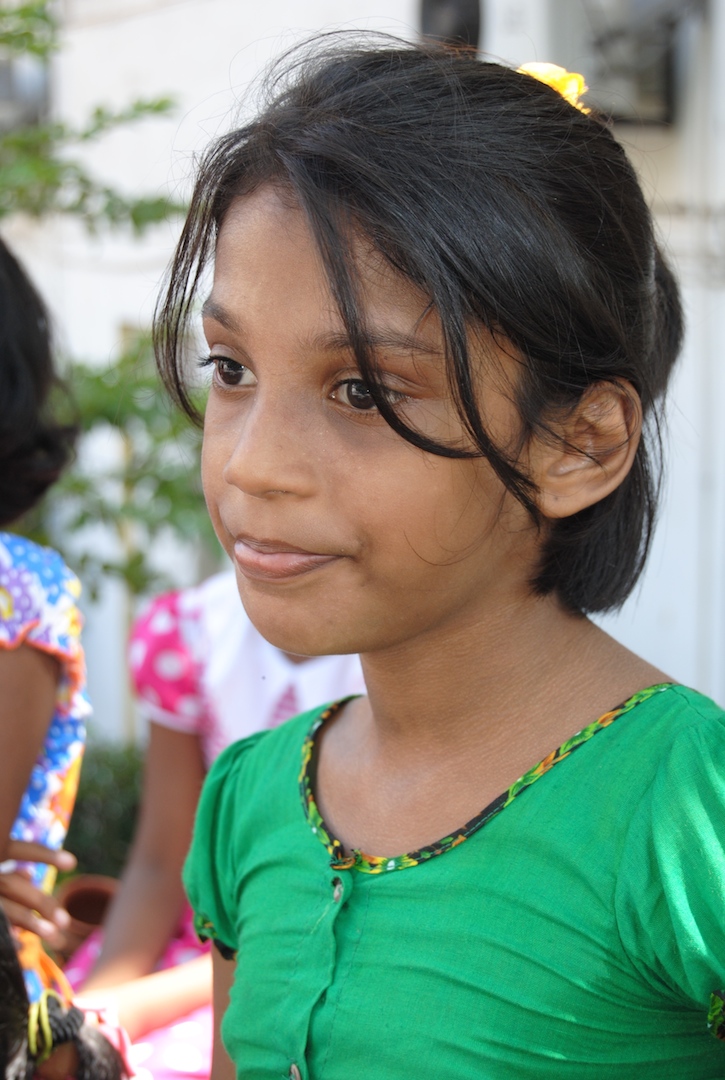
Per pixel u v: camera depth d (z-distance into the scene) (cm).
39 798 147
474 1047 86
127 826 399
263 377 84
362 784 103
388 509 83
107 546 477
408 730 99
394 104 86
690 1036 87
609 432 90
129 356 321
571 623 97
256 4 394
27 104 487
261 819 111
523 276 83
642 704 91
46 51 334
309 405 83
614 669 96
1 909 124
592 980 85
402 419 82
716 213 305
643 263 95
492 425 84
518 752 94
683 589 321
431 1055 87
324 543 83
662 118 309
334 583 85
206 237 96
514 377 84
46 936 135
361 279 80
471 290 81
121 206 337
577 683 95
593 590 98
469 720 96
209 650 203
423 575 85
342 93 88
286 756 114
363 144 82
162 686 205
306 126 85
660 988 84
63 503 348
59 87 474
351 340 80
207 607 207
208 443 92
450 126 84
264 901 104
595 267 88
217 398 93
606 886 85
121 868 391
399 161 81
